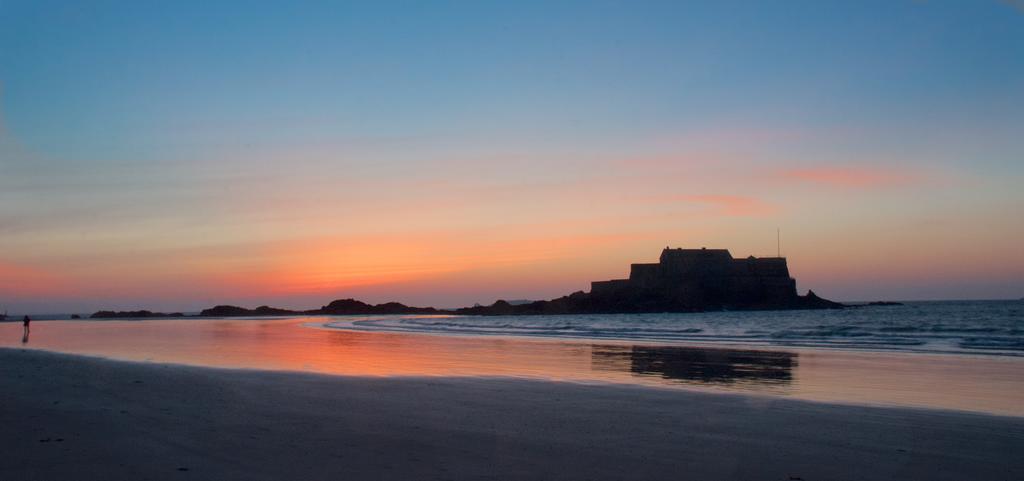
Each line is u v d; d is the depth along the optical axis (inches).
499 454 372.8
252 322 4067.4
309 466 341.7
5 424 457.7
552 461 357.4
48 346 1435.8
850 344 1365.7
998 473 338.3
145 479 316.8
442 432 435.2
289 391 644.1
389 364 972.6
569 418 493.7
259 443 396.8
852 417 501.7
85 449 379.9
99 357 1096.8
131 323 3769.7
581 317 5644.7
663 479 324.5
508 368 909.8
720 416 506.3
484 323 3705.7
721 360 1024.2
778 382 737.6
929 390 663.1
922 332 1790.1
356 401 577.9
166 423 462.3
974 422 480.1
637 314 6220.5
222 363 981.8
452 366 943.7
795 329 2148.1
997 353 1091.9
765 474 335.0
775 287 7081.7
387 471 333.1
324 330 2506.2
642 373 839.7
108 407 534.6
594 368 910.4
